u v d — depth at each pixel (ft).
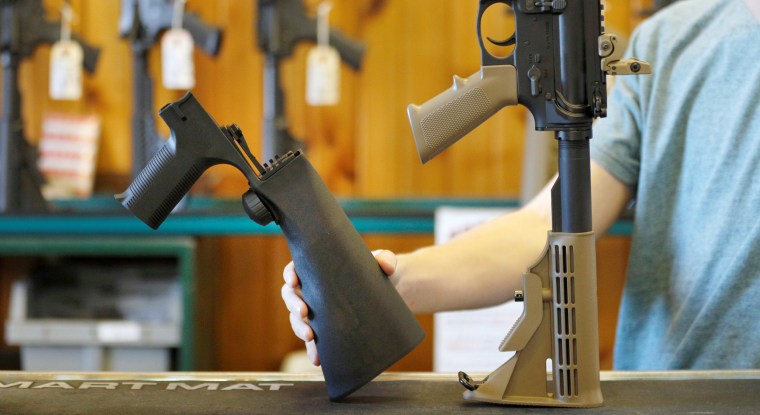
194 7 12.01
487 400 3.80
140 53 10.34
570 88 3.70
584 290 3.73
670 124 5.25
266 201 3.79
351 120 12.15
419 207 10.92
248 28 12.03
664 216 5.31
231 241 11.98
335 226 3.77
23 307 10.72
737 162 5.04
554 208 3.77
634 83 5.46
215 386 4.13
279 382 4.21
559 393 3.76
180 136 3.78
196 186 11.42
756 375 4.24
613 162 5.39
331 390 3.80
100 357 10.52
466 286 4.90
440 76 12.09
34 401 3.87
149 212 3.87
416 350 11.90
